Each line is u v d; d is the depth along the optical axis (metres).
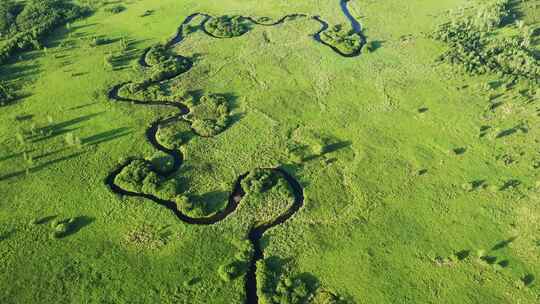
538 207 81.81
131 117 105.12
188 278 71.62
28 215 81.44
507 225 79.19
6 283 70.31
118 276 71.69
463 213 81.75
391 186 87.62
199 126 101.81
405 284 70.56
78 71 121.06
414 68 122.12
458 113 104.62
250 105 109.94
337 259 74.56
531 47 125.12
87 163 92.31
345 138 99.38
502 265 72.69
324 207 83.81
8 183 87.38
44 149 95.06
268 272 72.00
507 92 109.12
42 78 117.69
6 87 112.69
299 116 106.38
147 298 68.75
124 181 87.06
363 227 79.69
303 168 92.00
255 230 80.12
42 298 68.50
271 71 123.38
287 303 67.44
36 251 75.12
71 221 79.88
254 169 90.25
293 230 79.50
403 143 97.56
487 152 93.94
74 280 70.94
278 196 85.38
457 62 120.00
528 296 68.38
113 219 81.06
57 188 86.69
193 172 91.12
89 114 105.50
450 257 74.06
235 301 68.81
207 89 115.81
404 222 80.50
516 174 88.69
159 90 113.00
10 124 101.31
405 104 108.88
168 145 97.00
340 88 115.75
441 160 92.81
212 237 78.25
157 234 78.38
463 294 68.94
